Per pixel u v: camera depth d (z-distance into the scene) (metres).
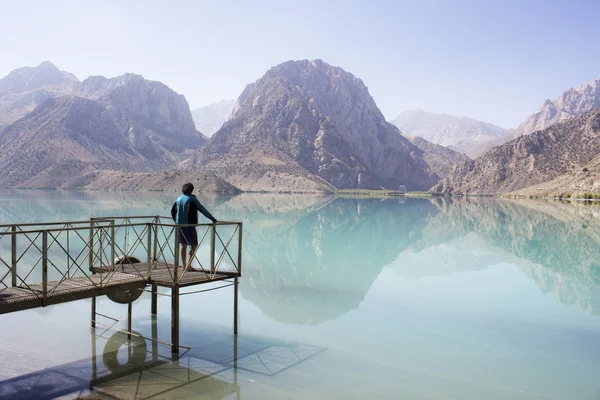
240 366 10.58
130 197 105.69
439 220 60.88
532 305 17.34
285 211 72.81
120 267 13.11
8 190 170.75
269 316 14.90
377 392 9.55
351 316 15.42
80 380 9.58
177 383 9.54
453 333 13.75
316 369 10.61
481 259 28.95
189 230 12.21
